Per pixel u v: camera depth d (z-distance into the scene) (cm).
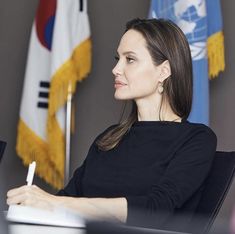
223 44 471
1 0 534
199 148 234
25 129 486
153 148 242
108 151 252
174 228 199
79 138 521
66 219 148
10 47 530
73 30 486
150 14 465
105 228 112
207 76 454
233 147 486
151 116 253
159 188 218
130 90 251
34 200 183
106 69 520
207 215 222
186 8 453
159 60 248
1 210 150
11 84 529
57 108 473
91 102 521
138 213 201
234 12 490
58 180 482
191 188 222
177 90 248
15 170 521
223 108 489
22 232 121
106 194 241
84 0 495
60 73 472
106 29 521
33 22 522
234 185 446
